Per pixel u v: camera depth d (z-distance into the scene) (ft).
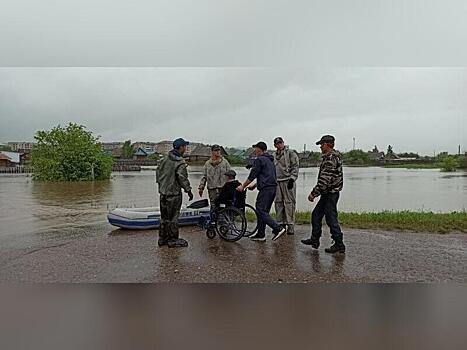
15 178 130.11
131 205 54.95
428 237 26.78
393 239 26.13
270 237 26.94
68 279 18.12
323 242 25.35
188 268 19.71
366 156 264.31
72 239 27.27
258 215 25.45
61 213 44.68
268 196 25.31
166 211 24.23
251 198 59.88
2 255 22.49
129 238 27.14
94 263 20.74
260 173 25.29
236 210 25.43
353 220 32.55
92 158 120.57
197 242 25.35
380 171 212.84
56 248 24.30
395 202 62.23
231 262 20.71
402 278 18.15
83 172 119.96
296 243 24.99
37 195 71.87
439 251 22.97
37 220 38.29
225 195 25.88
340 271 19.19
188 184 23.98
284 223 27.81
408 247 23.90
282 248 23.66
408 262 20.70
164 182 24.09
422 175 165.07
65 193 76.33
